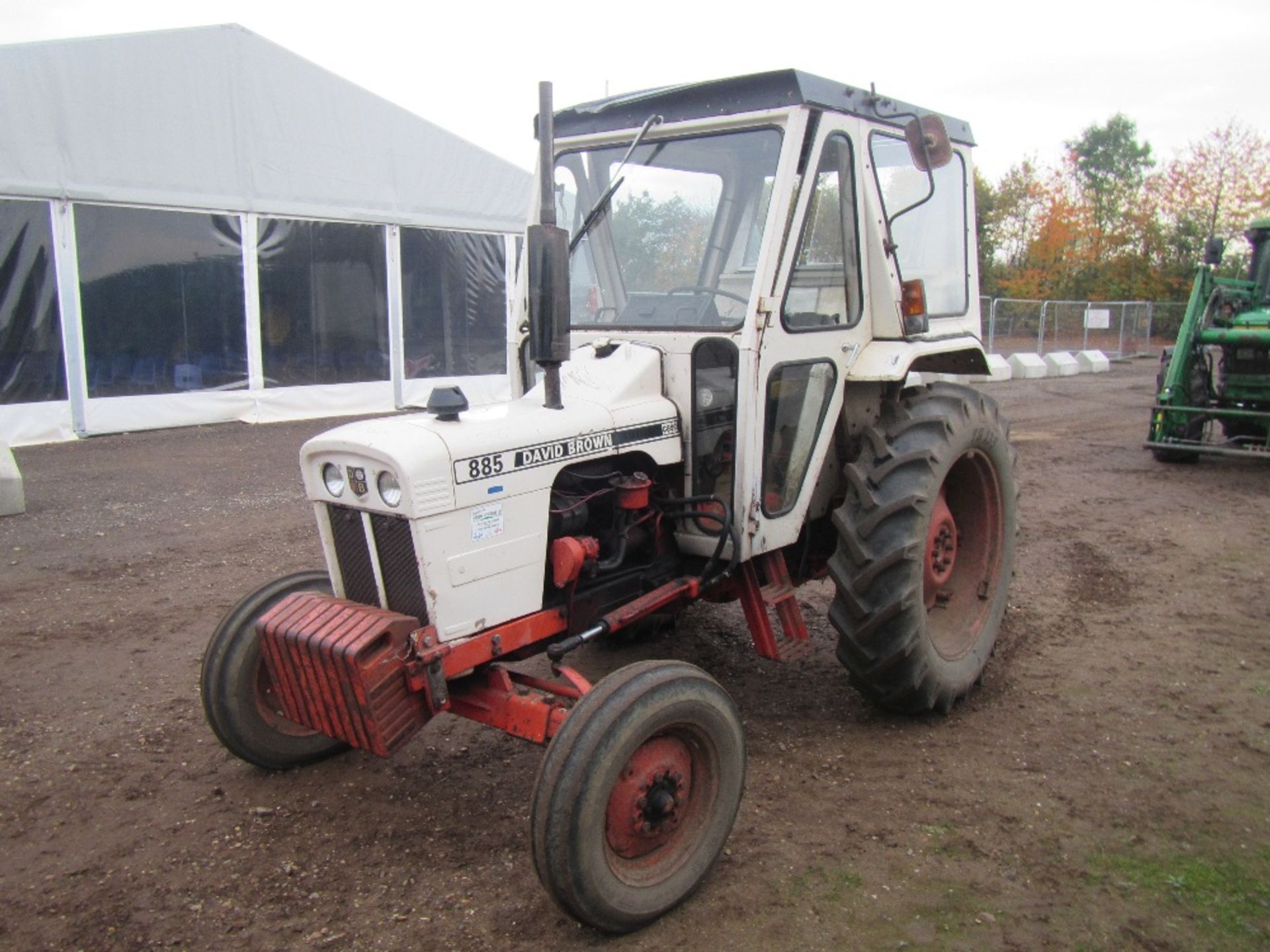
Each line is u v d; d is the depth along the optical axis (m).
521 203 14.23
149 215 10.83
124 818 3.31
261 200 11.58
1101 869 2.97
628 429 3.31
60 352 10.37
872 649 3.72
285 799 3.43
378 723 2.77
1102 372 21.06
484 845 3.14
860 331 3.89
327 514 3.14
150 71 10.57
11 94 9.75
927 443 3.76
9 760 3.71
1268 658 4.59
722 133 3.58
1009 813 3.29
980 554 4.38
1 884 2.95
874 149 3.89
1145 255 32.78
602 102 3.86
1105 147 42.66
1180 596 5.48
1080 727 3.92
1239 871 2.96
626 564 3.47
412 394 13.36
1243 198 31.64
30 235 10.05
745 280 3.60
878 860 3.02
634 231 3.81
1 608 5.32
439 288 13.56
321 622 2.88
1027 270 33.97
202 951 2.64
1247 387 9.36
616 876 2.66
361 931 2.72
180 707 4.15
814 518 4.09
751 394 3.35
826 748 3.77
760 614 3.71
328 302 12.42
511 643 3.03
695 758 2.92
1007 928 2.70
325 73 11.88
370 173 12.50
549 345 3.06
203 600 5.46
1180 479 8.72
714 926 2.73
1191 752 3.71
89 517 7.21
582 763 2.54
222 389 11.62
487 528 2.94
